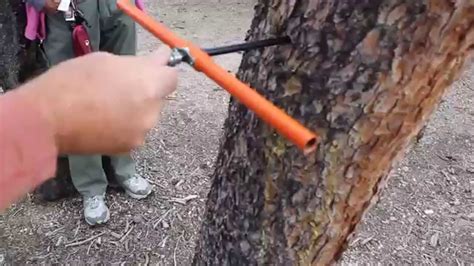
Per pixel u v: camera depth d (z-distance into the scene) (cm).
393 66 95
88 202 269
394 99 99
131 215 278
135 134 68
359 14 94
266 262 139
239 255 143
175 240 266
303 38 103
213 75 81
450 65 94
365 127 104
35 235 268
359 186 117
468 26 87
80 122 65
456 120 350
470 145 329
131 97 67
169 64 79
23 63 241
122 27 242
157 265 254
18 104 62
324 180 116
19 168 61
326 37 100
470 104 367
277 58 109
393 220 277
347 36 97
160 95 71
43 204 283
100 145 67
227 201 141
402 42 92
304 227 128
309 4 101
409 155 319
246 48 96
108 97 66
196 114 348
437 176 305
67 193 284
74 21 226
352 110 103
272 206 129
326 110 106
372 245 264
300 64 105
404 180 301
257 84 115
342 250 136
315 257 134
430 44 90
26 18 229
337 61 100
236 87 79
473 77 395
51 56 234
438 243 266
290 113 110
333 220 124
